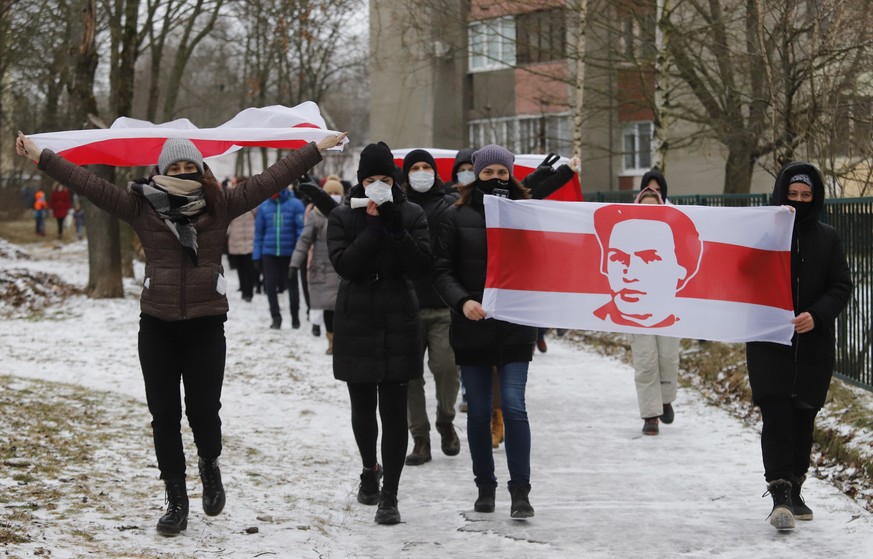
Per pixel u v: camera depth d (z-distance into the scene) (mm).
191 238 6738
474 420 7883
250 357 16188
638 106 26031
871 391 11094
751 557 6754
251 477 8906
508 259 7773
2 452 8648
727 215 7676
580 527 7551
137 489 8000
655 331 7777
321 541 7043
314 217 16547
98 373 13977
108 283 22062
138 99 55500
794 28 15328
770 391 7355
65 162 6684
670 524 7629
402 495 8625
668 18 21609
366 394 8016
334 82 44844
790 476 7348
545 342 18438
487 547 7051
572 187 13195
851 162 14945
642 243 7816
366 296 7598
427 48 30891
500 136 39344
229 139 7375
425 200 9938
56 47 26297
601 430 11336
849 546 6930
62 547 6145
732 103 21641
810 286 7492
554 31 27203
